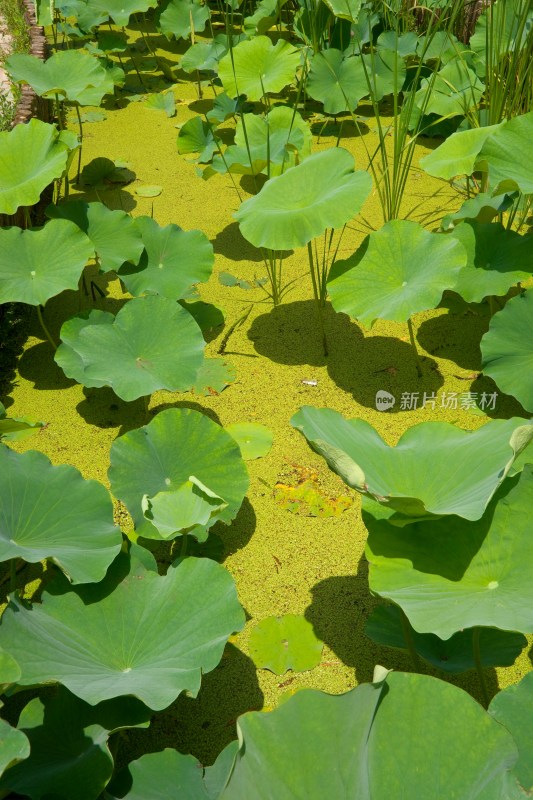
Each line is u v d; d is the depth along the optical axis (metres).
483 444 2.00
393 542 1.83
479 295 2.83
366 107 5.23
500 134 2.88
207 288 3.61
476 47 4.67
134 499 2.26
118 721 1.69
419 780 1.33
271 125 4.14
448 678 2.03
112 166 4.34
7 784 1.56
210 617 1.79
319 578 2.31
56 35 6.13
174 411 2.35
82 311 3.23
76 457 2.74
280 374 3.11
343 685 2.03
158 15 6.10
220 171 3.93
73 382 3.09
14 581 2.08
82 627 1.80
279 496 2.58
